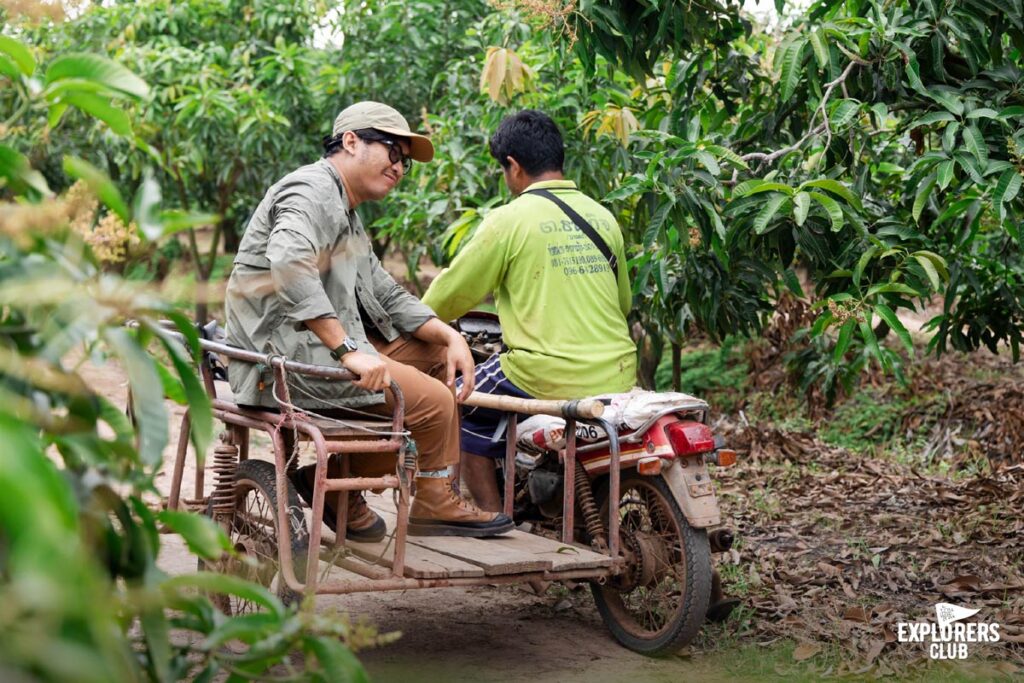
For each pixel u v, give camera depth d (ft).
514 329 13.30
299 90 32.19
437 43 30.32
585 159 18.35
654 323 20.98
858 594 14.88
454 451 12.18
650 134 15.23
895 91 15.71
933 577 15.53
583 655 12.57
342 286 11.41
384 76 30.60
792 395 29.22
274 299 11.12
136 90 5.04
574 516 13.17
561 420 13.09
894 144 19.33
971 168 13.56
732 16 16.72
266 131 30.63
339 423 10.73
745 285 17.49
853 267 15.20
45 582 2.86
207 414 5.04
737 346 33.04
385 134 11.71
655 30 15.42
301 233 10.72
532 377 13.08
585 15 14.66
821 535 17.87
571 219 13.25
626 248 17.78
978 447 23.54
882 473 21.95
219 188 33.83
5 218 4.40
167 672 4.75
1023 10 15.01
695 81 17.88
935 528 17.83
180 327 5.19
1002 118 13.70
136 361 4.55
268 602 4.93
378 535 11.79
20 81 5.26
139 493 4.95
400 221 22.24
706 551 12.13
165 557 15.56
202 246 37.17
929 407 26.23
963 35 14.28
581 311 13.10
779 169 15.42
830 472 22.48
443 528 12.25
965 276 16.25
